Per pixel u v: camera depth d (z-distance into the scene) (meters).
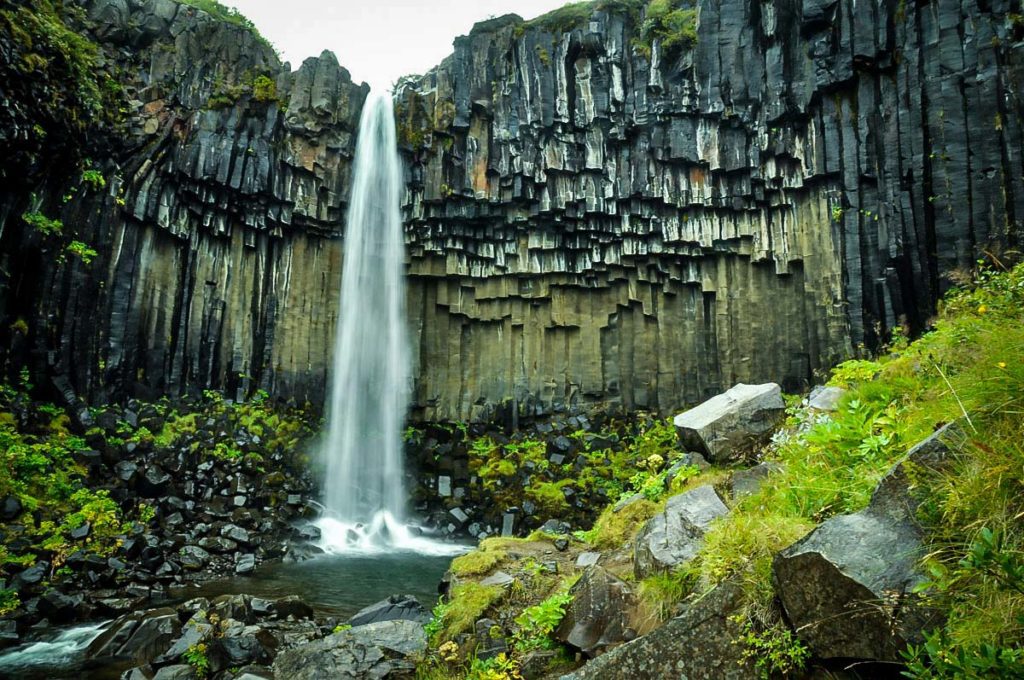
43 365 14.74
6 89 12.97
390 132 21.39
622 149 20.75
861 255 16.62
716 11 19.56
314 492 18.36
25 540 10.91
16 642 8.27
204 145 18.39
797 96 18.03
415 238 21.56
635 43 20.56
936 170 15.10
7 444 12.75
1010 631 2.34
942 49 15.32
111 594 10.25
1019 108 14.03
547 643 4.94
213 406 18.38
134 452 15.19
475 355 22.38
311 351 20.53
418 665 5.52
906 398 4.93
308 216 20.48
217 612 8.49
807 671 3.10
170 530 13.35
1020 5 14.41
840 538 3.15
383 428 20.95
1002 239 13.92
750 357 19.22
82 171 15.59
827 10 17.25
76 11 16.69
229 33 19.59
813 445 4.82
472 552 7.38
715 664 3.39
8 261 14.14
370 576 12.95
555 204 20.91
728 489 5.34
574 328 22.09
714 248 19.88
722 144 19.44
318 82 20.72
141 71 17.86
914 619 2.73
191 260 18.64
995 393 3.02
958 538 2.79
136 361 17.03
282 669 5.75
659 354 20.94
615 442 20.20
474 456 20.27
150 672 7.05
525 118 20.81
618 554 5.96
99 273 16.22
